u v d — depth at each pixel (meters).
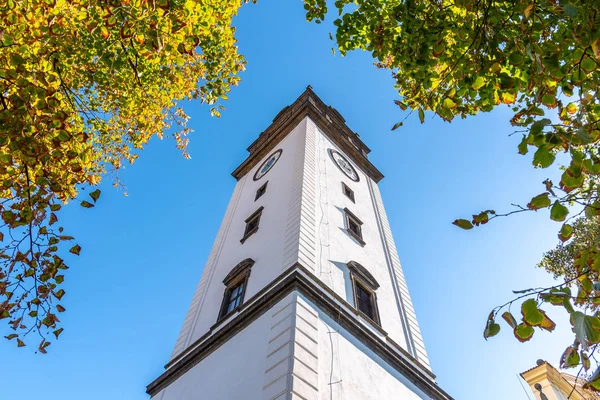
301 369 9.52
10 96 6.77
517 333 4.41
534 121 5.01
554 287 4.40
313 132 23.81
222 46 10.85
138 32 8.18
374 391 11.21
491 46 6.29
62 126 7.08
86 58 9.45
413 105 8.11
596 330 3.90
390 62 9.57
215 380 11.47
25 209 7.16
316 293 11.97
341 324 12.07
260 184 22.75
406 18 7.45
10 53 7.08
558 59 5.47
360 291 15.11
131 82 11.55
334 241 16.17
